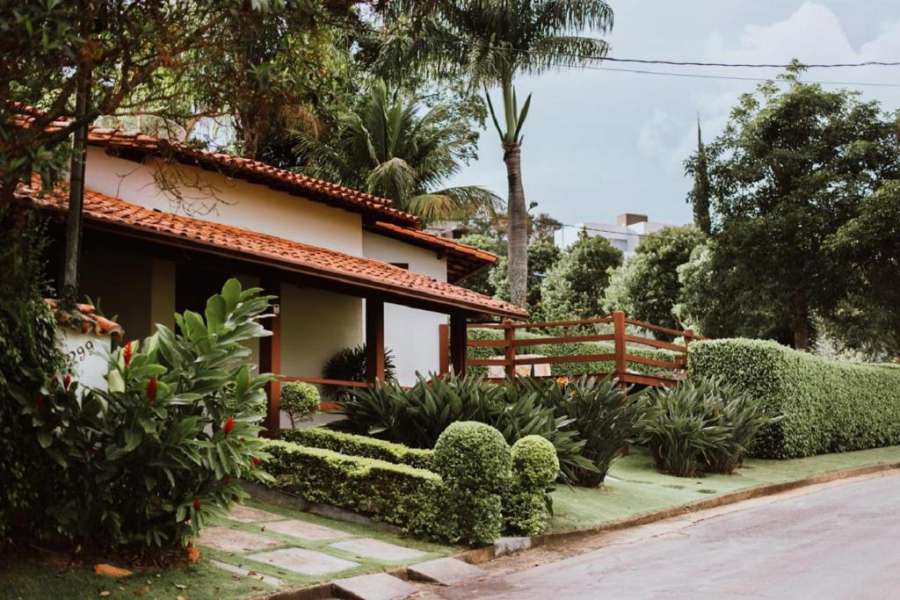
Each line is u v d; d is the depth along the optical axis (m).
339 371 17.27
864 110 28.27
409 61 23.53
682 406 15.88
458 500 9.66
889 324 27.25
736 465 16.34
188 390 7.56
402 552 9.10
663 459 15.52
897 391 22.31
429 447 12.46
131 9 6.76
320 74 8.62
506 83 25.00
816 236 27.47
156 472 7.47
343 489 10.44
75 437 7.12
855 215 26.95
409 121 30.30
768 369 17.73
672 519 11.98
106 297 14.03
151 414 7.24
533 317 48.66
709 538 10.35
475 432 9.71
